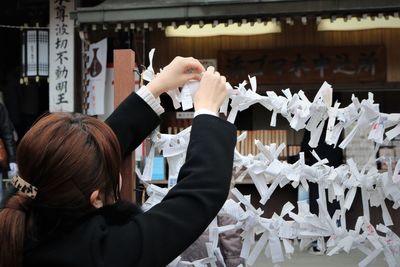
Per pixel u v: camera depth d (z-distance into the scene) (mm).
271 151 2033
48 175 1203
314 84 8133
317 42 8148
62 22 7867
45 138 1223
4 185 6723
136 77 3068
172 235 1226
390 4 6508
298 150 7492
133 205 1377
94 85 7555
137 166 2273
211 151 1297
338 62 8086
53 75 7895
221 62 8312
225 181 1283
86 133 1260
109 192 1312
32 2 8453
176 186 1284
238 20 6918
